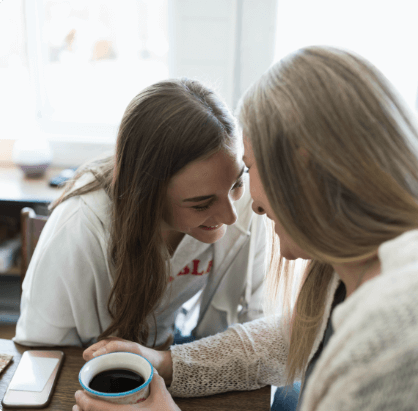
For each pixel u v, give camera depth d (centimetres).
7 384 73
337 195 43
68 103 226
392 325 30
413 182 43
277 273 80
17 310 198
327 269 67
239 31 197
